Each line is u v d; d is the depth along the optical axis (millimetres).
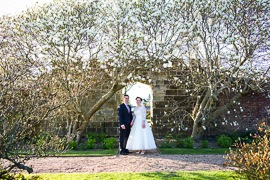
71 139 8469
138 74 9648
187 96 10609
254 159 4215
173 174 4996
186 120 10555
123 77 9453
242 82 10141
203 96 10367
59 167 5754
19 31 7973
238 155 5039
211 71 8359
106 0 8477
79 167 5777
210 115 9938
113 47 8156
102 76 9852
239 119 10727
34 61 7199
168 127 10508
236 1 7984
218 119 10625
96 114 10695
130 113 7863
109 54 8719
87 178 4742
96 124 10648
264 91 9938
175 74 10469
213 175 4871
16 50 7555
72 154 7273
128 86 10008
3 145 3406
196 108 9805
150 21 7980
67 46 8484
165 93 10672
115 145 8867
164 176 4859
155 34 8172
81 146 8539
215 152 7625
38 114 4613
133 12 7816
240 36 7895
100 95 10508
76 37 8156
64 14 8156
